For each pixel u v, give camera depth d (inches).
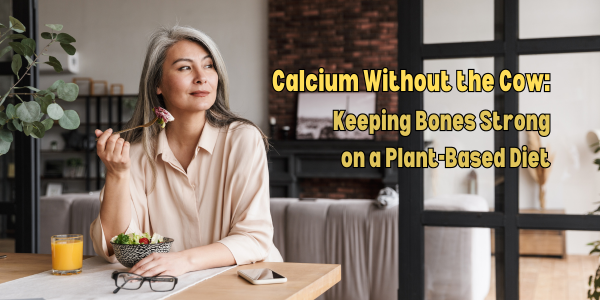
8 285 41.3
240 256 47.3
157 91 54.4
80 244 45.3
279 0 285.6
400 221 80.7
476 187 78.7
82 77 307.9
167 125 55.6
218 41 294.7
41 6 311.0
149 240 46.5
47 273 45.3
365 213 117.0
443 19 79.3
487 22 77.9
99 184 301.1
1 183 97.3
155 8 300.8
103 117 307.9
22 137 96.7
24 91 95.4
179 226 54.6
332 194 277.0
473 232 78.4
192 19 297.7
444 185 79.6
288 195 273.4
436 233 79.7
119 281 41.7
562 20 75.4
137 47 302.8
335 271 46.2
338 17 279.1
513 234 76.9
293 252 121.3
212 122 55.7
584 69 75.0
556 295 75.6
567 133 75.8
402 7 80.1
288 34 285.1
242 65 292.2
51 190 307.7
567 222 75.3
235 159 53.6
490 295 78.4
